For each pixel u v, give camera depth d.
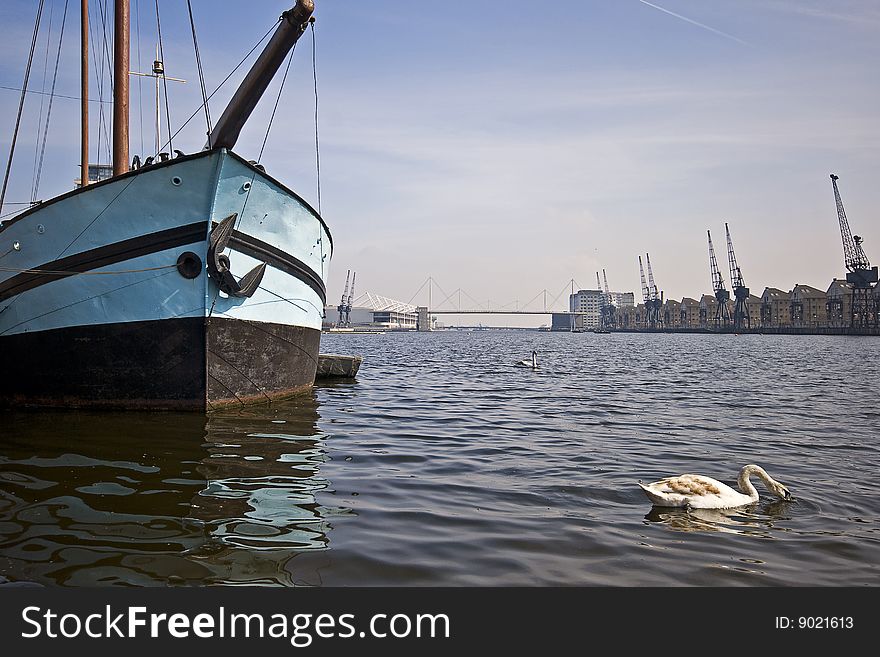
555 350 71.31
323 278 19.78
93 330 14.56
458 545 6.58
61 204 14.38
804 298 188.25
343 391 22.67
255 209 14.67
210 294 13.99
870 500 8.45
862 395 21.80
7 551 6.27
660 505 8.09
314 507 7.82
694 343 108.31
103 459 10.18
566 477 9.56
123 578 5.74
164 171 13.48
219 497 8.16
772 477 9.69
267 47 12.70
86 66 21.11
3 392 16.02
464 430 13.94
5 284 15.73
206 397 14.51
